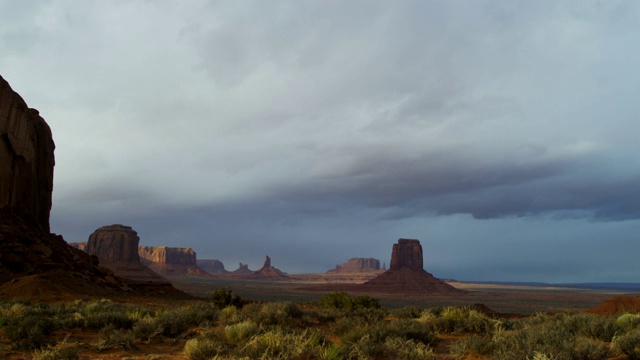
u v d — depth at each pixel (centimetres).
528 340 943
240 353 901
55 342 1155
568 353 848
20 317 1458
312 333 1080
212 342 998
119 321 1398
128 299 3625
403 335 1145
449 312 1658
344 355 912
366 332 1138
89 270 4719
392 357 941
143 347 1138
